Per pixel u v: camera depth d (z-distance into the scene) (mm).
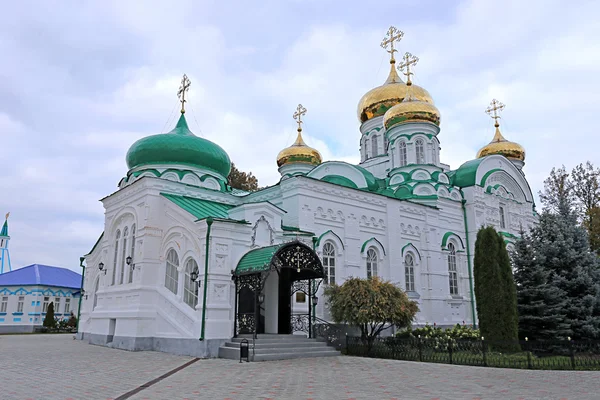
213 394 9234
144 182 20609
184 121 27562
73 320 39250
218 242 17375
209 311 16656
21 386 10227
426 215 26828
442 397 9000
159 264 19859
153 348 18781
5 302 39531
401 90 33781
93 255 27344
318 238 21422
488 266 17734
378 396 9078
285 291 19734
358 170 26859
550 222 20453
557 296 18406
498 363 14281
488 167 31219
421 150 29891
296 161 36312
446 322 26125
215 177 25484
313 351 17344
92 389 9836
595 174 32156
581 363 13969
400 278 24594
